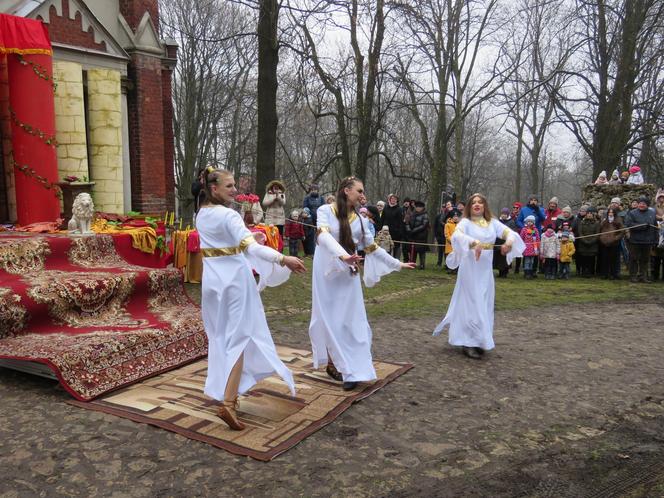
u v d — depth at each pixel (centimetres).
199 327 594
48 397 444
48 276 614
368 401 453
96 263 725
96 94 1038
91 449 357
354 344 472
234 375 379
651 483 332
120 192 1076
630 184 1519
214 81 3133
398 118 3341
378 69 1905
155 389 468
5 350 472
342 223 475
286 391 465
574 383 508
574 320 782
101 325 573
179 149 3103
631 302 933
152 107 1174
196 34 2855
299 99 1875
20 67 865
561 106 2286
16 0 940
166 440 372
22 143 877
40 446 360
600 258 1266
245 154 3366
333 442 376
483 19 2262
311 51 1677
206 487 316
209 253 390
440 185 2398
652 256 1223
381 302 934
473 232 582
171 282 710
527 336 686
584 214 1268
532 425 412
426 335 687
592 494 318
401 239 1415
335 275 468
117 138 1062
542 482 330
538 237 1251
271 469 337
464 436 391
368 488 319
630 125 2088
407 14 1838
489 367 552
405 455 360
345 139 1945
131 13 1137
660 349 627
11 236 704
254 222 1113
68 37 1022
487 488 322
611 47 2102
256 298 396
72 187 929
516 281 1212
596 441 388
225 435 377
